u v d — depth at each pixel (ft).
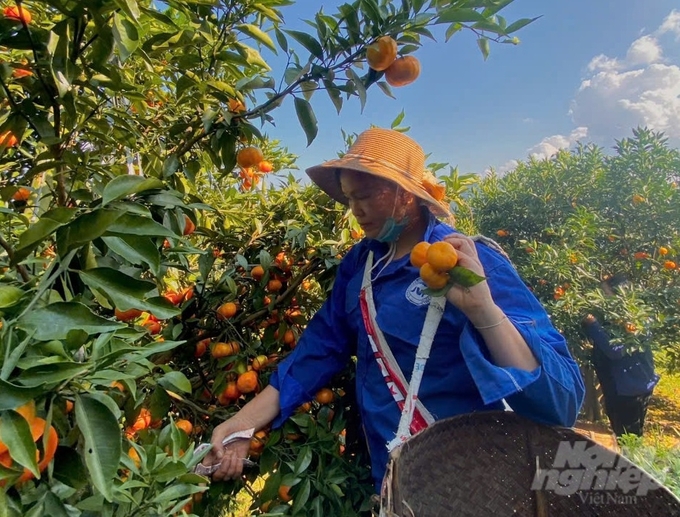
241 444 4.99
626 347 13.94
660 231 18.11
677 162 18.92
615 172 19.60
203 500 5.30
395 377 4.53
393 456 3.54
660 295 16.55
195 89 5.04
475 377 3.71
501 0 4.11
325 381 5.56
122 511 3.08
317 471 5.25
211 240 7.39
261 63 4.92
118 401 4.64
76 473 2.71
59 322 2.48
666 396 19.75
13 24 3.68
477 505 4.04
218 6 4.55
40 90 4.02
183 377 4.45
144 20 5.02
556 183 20.18
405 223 4.69
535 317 4.21
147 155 5.82
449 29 4.61
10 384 2.14
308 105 4.51
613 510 4.04
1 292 2.53
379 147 4.71
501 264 4.36
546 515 4.18
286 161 8.86
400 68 4.33
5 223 4.21
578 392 4.13
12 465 2.27
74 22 3.81
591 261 17.93
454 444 4.10
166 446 4.04
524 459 4.25
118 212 2.75
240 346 6.56
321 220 7.64
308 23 4.33
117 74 4.13
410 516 3.23
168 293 6.56
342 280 5.60
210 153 5.43
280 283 7.05
